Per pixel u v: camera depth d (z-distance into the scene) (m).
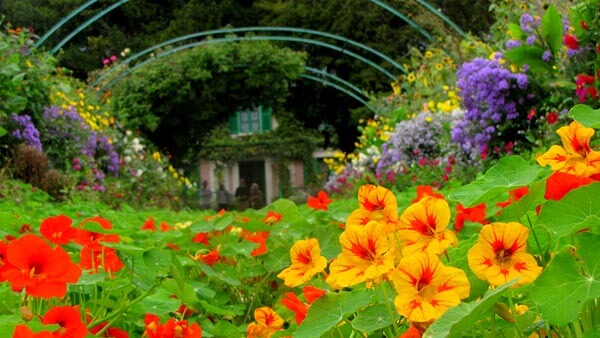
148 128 18.00
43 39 11.00
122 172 13.03
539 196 1.21
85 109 13.04
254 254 2.42
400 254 1.04
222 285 2.41
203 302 1.73
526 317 0.99
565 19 6.43
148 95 17.42
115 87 17.38
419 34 20.44
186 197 17.72
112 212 5.87
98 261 1.77
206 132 19.64
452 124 9.24
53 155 10.06
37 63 9.69
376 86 21.48
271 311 1.42
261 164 31.94
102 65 21.73
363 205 1.11
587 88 5.34
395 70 21.20
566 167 1.16
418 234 1.03
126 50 16.09
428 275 0.90
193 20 22.27
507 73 7.03
